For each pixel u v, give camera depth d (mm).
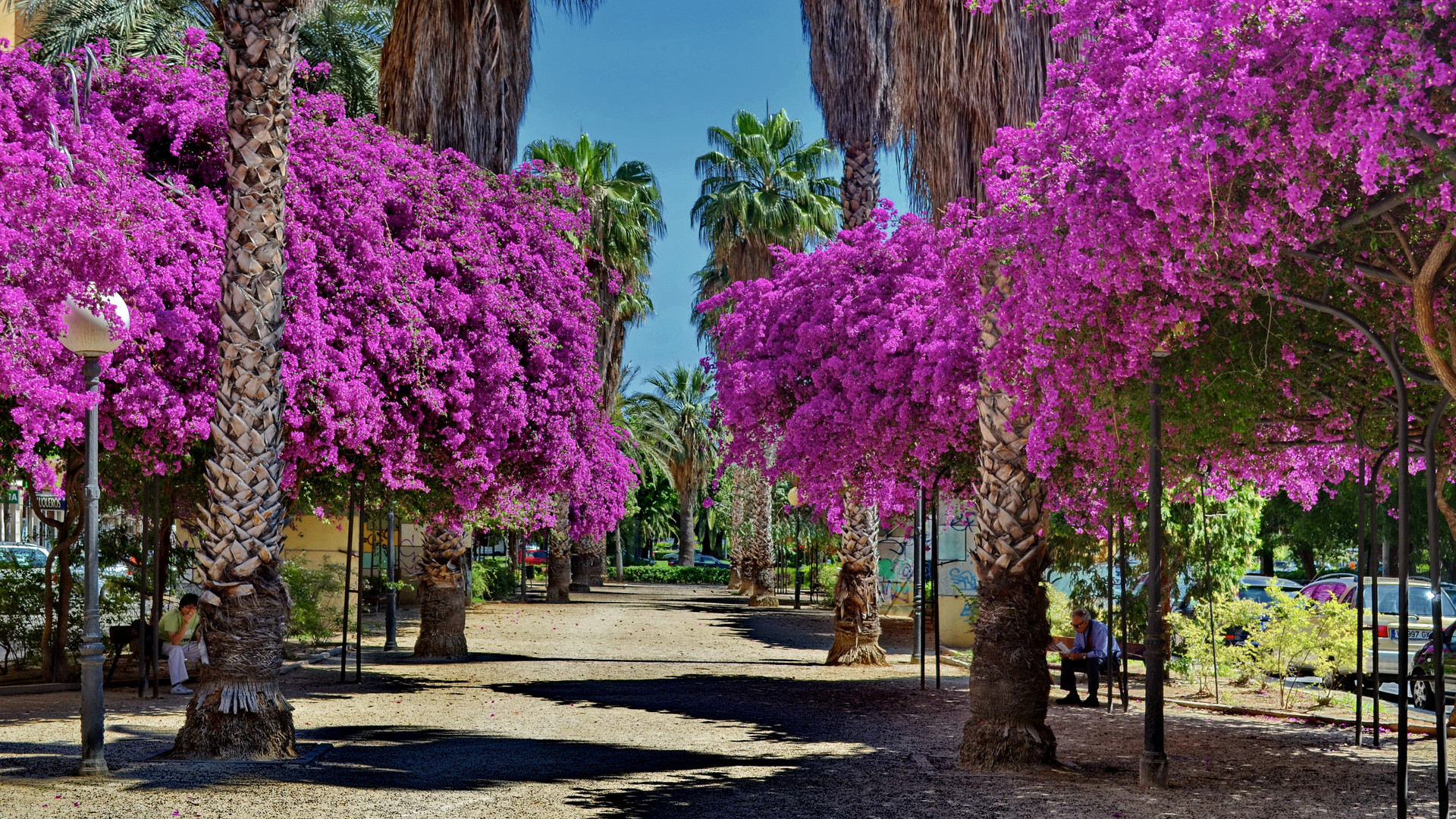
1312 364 8305
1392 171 5754
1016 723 9211
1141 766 8367
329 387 11703
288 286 11844
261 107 9477
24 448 8711
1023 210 7480
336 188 12914
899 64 10898
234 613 9367
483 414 13883
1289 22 5668
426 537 19422
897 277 14453
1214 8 6141
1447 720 11789
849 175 18172
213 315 11008
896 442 13875
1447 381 6191
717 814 7250
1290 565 46500
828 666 18531
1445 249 5984
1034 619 9406
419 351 13164
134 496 15055
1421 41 5129
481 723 11578
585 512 32375
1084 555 16297
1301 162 5742
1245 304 6961
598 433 17578
